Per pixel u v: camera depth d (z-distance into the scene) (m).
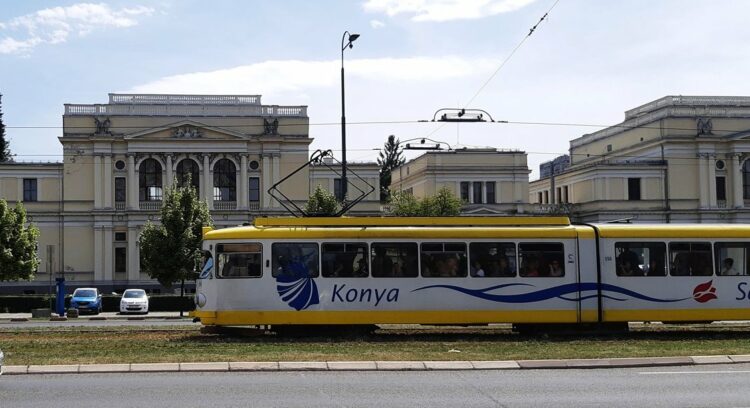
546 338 24.55
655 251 25.91
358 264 25.22
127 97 69.06
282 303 24.98
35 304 54.03
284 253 25.17
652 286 25.75
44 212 68.50
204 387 14.95
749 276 26.09
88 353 19.75
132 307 50.44
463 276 25.38
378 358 18.47
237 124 69.81
